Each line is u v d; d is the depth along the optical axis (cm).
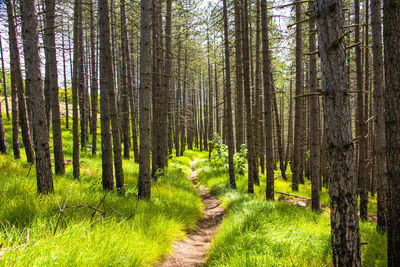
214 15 1162
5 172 664
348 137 275
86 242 329
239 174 1443
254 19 1383
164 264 410
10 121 2144
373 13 626
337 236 282
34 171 770
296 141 1243
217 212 810
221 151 1534
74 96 838
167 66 1228
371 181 1520
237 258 386
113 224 417
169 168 1370
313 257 388
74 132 816
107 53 700
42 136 499
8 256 249
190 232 608
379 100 628
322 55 284
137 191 720
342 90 273
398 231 335
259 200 810
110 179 715
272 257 379
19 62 923
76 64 866
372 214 960
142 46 660
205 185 1278
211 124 2866
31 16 476
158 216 540
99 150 1856
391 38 328
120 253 336
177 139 2552
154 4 1095
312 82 852
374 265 388
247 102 1014
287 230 491
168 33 1214
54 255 269
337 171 278
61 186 609
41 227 329
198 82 4141
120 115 2234
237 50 1253
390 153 341
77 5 870
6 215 369
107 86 710
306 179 2064
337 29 272
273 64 1585
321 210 857
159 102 1272
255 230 520
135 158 1581
